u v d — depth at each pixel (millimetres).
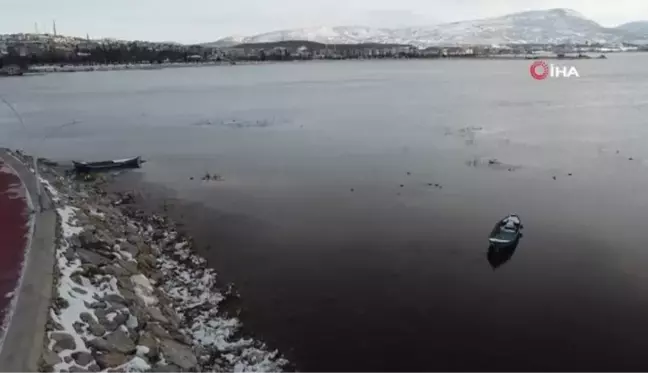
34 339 13414
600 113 71750
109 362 14188
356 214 30188
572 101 87125
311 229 27969
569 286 21625
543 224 28141
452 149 47594
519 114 71438
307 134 57531
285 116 72812
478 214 29797
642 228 27453
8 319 14164
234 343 17703
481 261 23859
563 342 18141
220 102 92500
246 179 38656
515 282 21984
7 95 110875
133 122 71250
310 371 16562
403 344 18000
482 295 20984
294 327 18828
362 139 53500
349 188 35500
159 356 15383
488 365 17047
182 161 45531
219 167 42812
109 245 21531
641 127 59562
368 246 25625
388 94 101312
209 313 19453
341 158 44781
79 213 24406
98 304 16438
